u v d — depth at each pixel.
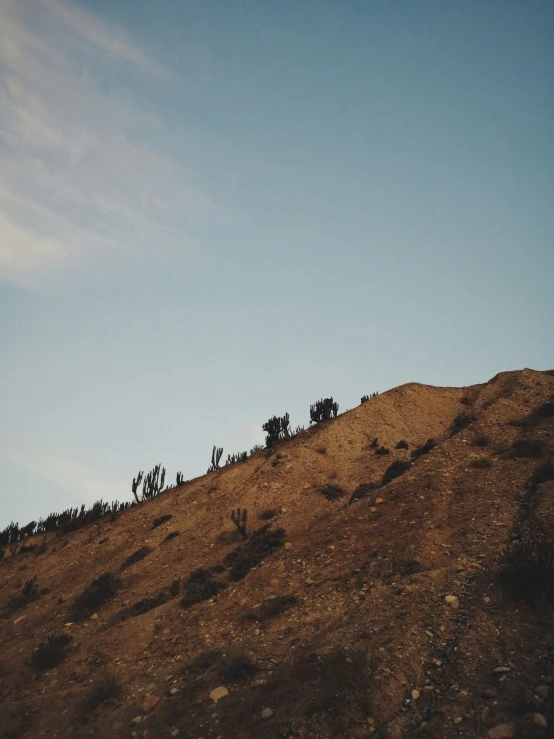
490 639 12.19
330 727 10.88
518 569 13.86
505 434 27.59
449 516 19.89
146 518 34.59
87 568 30.02
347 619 15.12
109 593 24.47
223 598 19.52
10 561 37.09
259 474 33.62
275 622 16.64
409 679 11.67
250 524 28.31
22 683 17.89
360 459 33.56
